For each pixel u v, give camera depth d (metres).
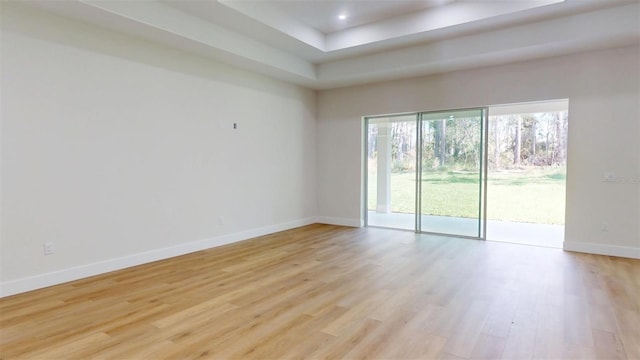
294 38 5.01
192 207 4.94
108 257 4.00
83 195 3.78
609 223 4.64
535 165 9.30
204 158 5.09
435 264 4.25
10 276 3.28
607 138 4.62
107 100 3.96
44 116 3.47
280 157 6.47
